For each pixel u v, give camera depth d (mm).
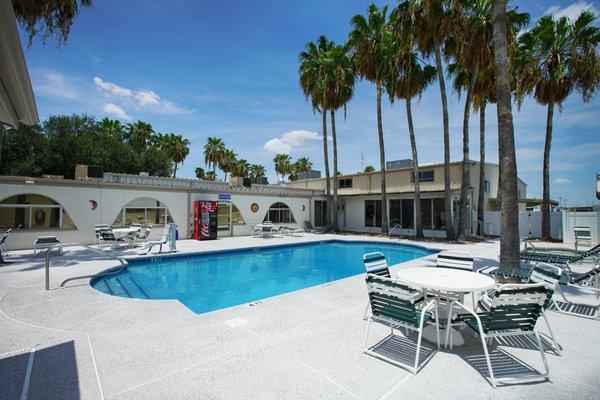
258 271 11102
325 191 24875
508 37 14336
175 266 11438
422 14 15039
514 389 2879
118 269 9117
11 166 24312
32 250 12297
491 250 12914
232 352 3611
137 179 16969
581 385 2941
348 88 21344
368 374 3135
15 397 2705
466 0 14062
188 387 2885
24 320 4660
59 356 3502
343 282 7250
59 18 8922
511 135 6793
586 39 14875
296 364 3330
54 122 28500
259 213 20719
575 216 15039
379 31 18312
